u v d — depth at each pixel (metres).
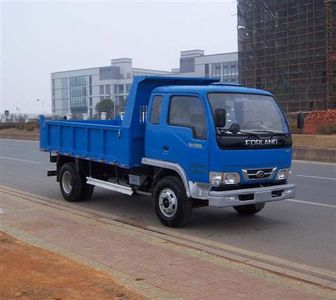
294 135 27.66
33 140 40.31
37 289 4.89
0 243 6.79
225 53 101.06
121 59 128.75
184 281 5.68
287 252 7.44
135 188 9.90
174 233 8.55
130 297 4.83
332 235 8.47
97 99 130.62
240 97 8.71
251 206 9.81
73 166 11.43
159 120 9.09
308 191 13.05
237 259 6.87
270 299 5.22
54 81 144.00
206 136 8.21
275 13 46.50
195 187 8.45
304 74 44.19
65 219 9.16
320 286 5.81
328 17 41.75
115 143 9.91
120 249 7.04
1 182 14.82
